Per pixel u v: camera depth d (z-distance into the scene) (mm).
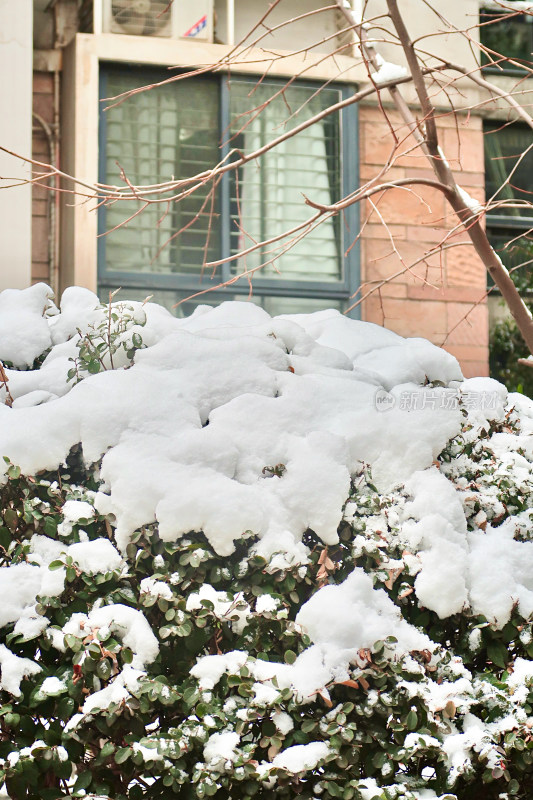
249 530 3234
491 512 3664
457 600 3283
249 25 8867
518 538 3609
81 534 3283
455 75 9047
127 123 8562
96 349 3824
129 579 3201
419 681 3139
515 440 3986
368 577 3271
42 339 4105
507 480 3713
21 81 8133
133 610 3082
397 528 3424
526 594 3383
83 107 8430
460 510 3480
